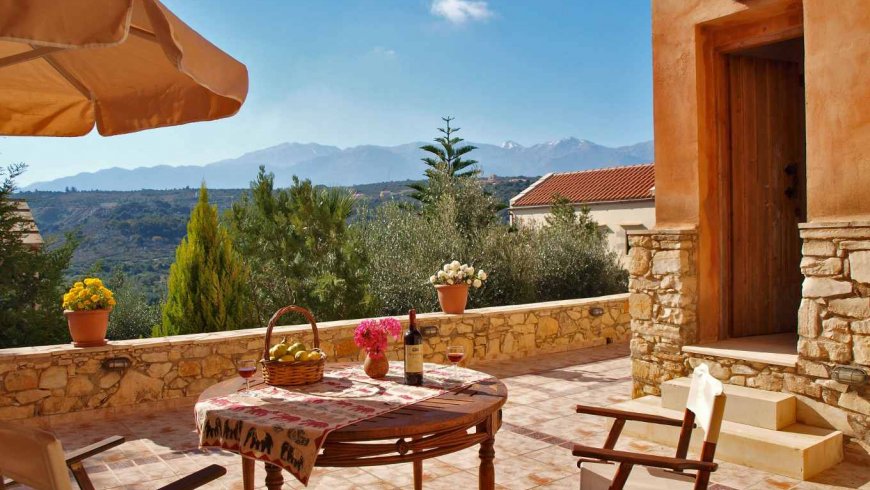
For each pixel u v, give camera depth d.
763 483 4.10
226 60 2.51
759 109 5.96
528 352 8.80
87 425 5.69
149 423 5.72
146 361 6.15
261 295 11.89
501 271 12.59
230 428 2.53
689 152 5.62
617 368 7.95
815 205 4.59
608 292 14.68
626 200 22.66
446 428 2.53
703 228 5.61
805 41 4.63
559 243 14.61
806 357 4.62
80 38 1.94
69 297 5.93
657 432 5.02
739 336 5.88
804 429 4.55
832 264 4.45
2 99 3.50
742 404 4.73
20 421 5.61
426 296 11.68
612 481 2.77
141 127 3.34
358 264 11.88
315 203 12.09
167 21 2.08
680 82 5.67
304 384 3.21
